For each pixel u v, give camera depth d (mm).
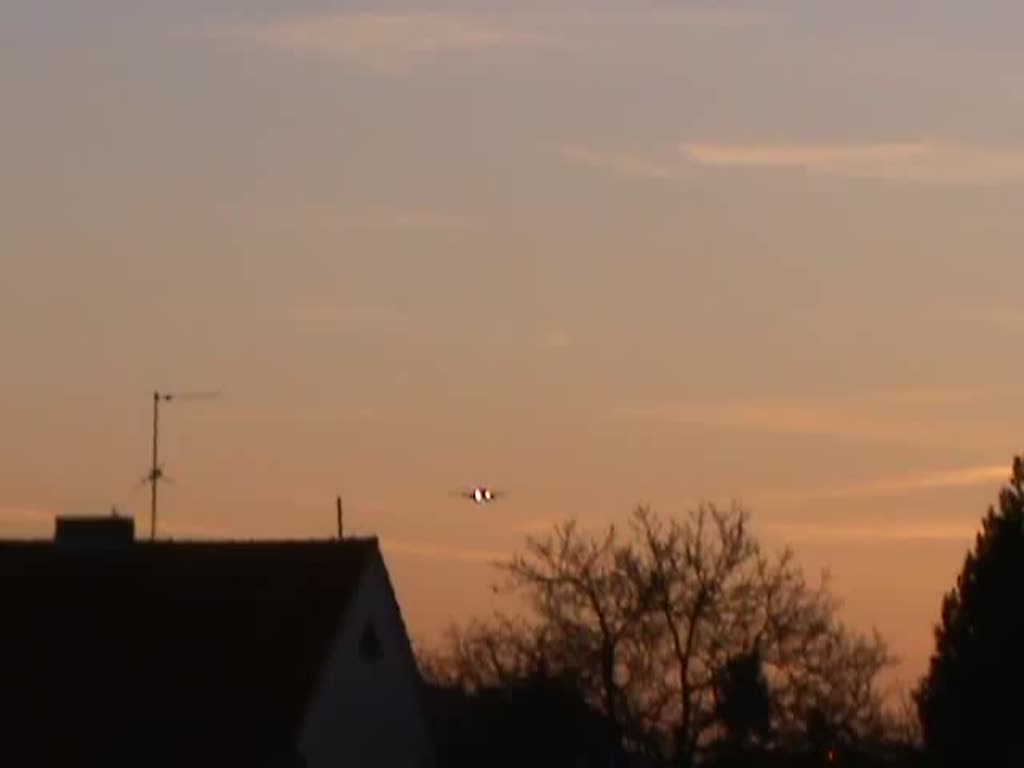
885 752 149625
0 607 124000
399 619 129500
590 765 144250
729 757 144000
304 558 125562
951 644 139750
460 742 143250
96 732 116312
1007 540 140000
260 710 116500
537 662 145375
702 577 145500
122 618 122750
